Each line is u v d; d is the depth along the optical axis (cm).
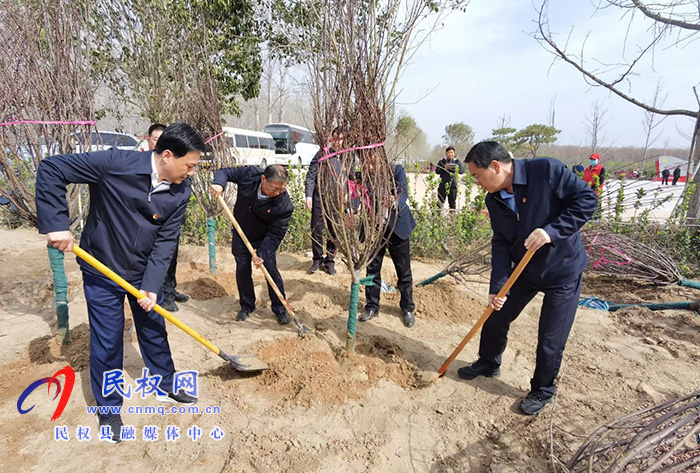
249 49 909
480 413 288
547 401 292
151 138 388
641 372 341
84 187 398
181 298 449
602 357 366
